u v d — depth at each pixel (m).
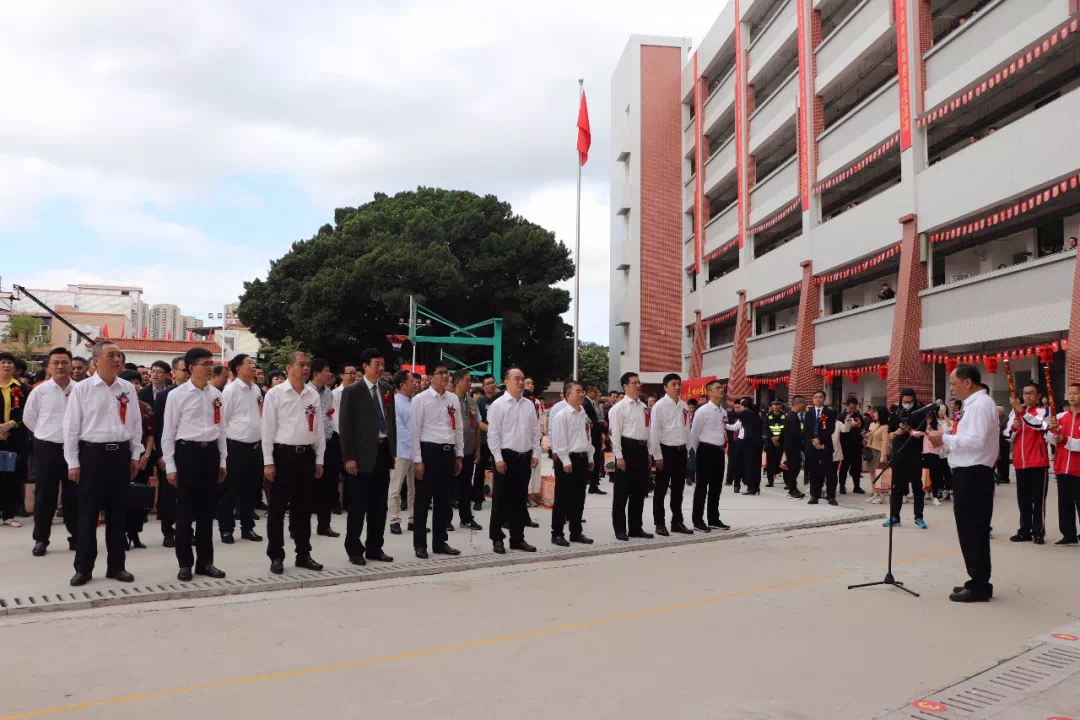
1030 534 11.25
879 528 12.43
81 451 7.69
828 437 15.35
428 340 36.41
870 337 25.88
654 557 9.89
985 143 20.62
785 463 19.06
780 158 36.75
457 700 4.83
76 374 9.54
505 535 10.96
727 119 40.41
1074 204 20.55
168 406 7.95
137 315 96.50
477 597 7.59
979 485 7.63
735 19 37.53
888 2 24.94
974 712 4.71
